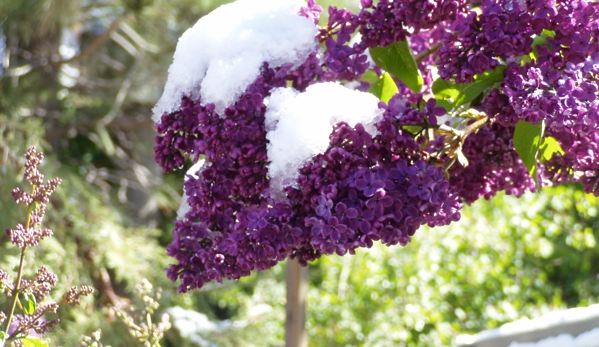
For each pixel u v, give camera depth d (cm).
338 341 380
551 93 90
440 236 379
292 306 210
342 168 90
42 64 366
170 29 380
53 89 377
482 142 100
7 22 331
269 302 422
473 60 91
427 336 364
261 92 94
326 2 282
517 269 398
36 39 366
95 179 418
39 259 284
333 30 98
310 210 91
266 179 93
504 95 92
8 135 311
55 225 312
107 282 330
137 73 394
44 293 94
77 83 404
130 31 368
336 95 92
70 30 364
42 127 326
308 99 92
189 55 96
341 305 383
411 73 100
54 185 95
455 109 97
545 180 102
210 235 95
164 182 405
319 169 90
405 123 91
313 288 407
